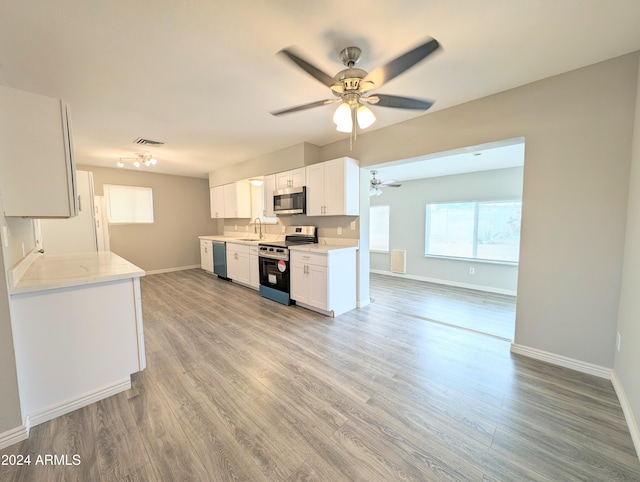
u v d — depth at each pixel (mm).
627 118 1944
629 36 1723
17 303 1575
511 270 4789
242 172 5348
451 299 4410
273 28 1632
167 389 2000
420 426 1644
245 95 2490
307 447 1489
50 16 1491
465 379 2127
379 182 5082
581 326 2205
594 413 1748
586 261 2156
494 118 2520
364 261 3947
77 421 1679
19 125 1605
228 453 1448
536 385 2043
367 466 1375
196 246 7082
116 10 1459
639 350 1580
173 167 5848
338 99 1954
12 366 1493
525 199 2396
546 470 1353
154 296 4438
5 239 1544
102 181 5652
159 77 2170
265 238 5406
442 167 4754
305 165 4031
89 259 2686
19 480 1291
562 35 1715
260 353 2541
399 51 1869
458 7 1476
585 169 2119
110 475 1318
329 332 3021
